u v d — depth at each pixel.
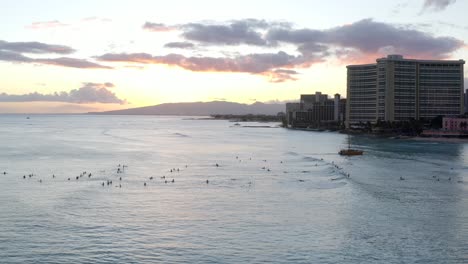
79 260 78.56
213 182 149.50
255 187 140.00
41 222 98.75
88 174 163.50
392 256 80.38
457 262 77.94
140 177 158.62
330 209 111.00
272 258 79.56
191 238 89.31
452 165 196.38
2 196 124.31
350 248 84.00
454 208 112.44
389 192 131.75
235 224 98.25
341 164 199.62
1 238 88.44
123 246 84.94
